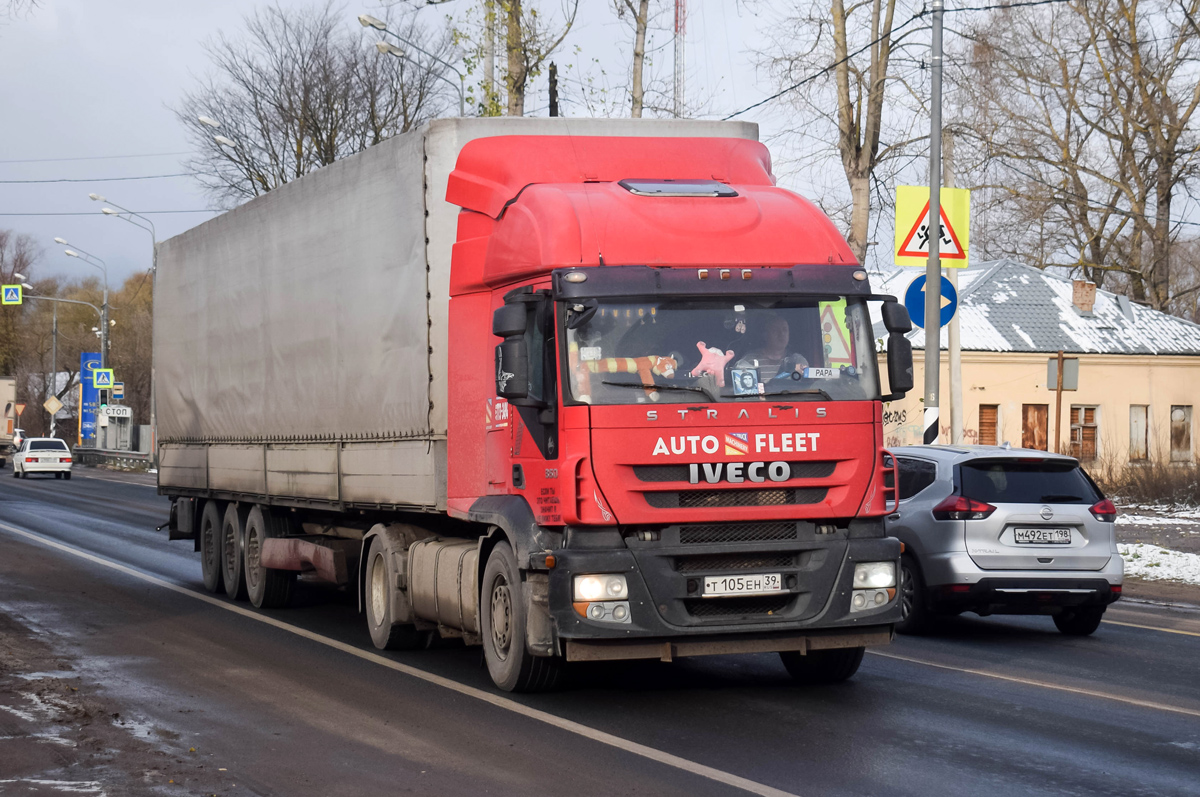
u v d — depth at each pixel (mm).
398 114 50406
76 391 106938
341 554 12266
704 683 9344
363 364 11039
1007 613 11891
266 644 11328
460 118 9750
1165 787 6301
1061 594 11625
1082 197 42875
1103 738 7449
